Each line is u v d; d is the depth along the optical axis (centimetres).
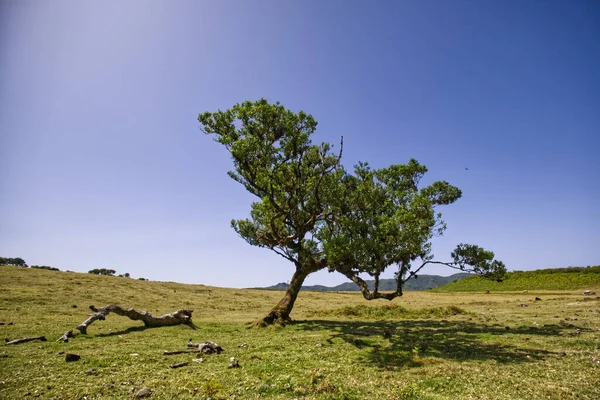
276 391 948
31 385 974
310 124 2550
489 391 930
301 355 1426
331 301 5119
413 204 2048
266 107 2388
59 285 3791
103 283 4341
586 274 6631
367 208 2488
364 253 1995
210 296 4619
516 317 2752
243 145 2328
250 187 2838
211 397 895
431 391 942
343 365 1253
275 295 5478
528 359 1299
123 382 1016
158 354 1412
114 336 1889
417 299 5416
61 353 1385
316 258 2719
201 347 1488
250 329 2292
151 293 4206
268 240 2808
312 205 2759
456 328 2225
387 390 948
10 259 7219
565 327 2072
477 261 2091
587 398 872
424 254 2091
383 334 1992
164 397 897
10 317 2275
